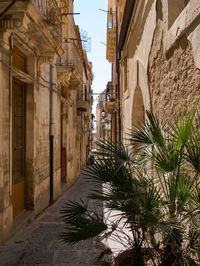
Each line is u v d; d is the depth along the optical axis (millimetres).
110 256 2709
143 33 4918
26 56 5820
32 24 4578
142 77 5074
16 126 5297
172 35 3029
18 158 5391
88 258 3277
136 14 5641
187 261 2102
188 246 2219
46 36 5195
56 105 8195
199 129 2236
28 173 5742
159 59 3742
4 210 4098
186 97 2670
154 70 4062
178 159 2219
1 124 4180
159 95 3771
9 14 3945
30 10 3980
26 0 3768
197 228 2016
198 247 2117
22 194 5555
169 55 3244
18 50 5383
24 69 5758
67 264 3125
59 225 4977
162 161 2227
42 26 4770
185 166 2430
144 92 4871
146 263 2543
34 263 3191
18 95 5465
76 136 14289
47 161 7148
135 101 6703
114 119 16234
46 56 6066
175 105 3020
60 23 5816
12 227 4387
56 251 3557
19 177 5434
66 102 10500
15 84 5293
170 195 2205
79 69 11109
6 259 3350
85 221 2383
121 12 9391
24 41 5102
